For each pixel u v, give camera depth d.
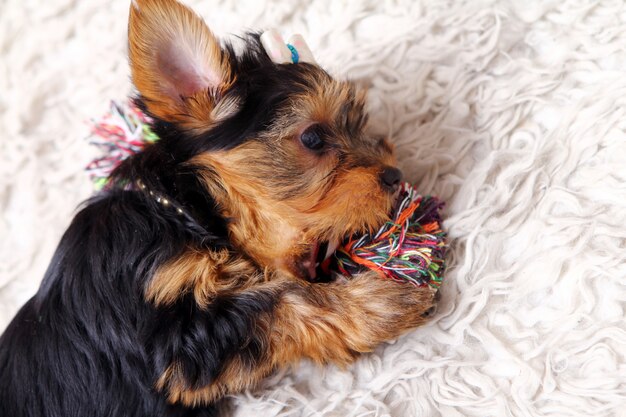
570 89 0.56
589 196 0.52
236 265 0.50
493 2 0.60
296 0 0.66
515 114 0.56
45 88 0.70
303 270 0.51
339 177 0.50
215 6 0.68
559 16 0.59
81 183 0.67
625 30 0.57
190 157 0.50
